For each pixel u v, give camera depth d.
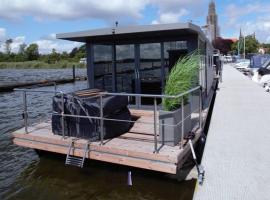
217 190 4.36
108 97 6.36
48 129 7.04
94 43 9.10
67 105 6.31
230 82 19.25
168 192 5.53
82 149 5.93
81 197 5.54
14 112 14.22
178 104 5.88
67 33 7.99
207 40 10.84
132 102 8.99
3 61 93.44
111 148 5.61
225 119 8.54
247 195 4.20
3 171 6.79
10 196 5.67
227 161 5.40
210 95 12.26
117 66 8.97
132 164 5.43
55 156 7.24
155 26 7.06
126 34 7.89
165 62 8.48
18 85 24.34
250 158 5.52
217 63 24.16
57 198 5.55
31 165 7.05
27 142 6.62
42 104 16.66
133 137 6.29
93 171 6.45
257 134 6.99
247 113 9.34
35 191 5.84
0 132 10.30
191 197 5.36
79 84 30.27
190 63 6.19
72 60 82.31
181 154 5.29
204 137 6.83
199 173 4.80
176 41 8.30
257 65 29.39
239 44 69.50
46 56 93.19
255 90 15.14
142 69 8.73
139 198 5.41
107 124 6.11
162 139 5.71
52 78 35.50
